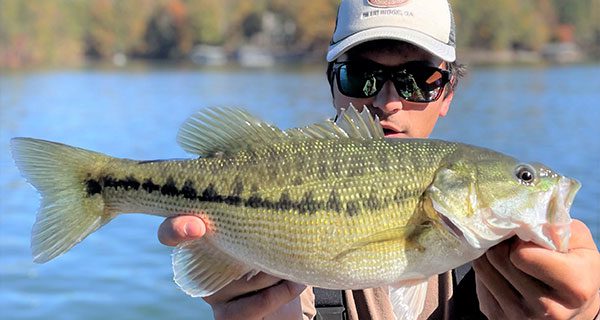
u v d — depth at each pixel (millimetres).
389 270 560
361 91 760
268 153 585
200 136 605
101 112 6879
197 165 597
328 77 837
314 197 567
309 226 565
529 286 507
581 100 7316
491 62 17344
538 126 5129
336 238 562
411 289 568
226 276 574
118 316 1762
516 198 549
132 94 9281
